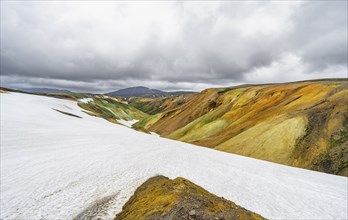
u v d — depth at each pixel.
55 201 17.17
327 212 23.92
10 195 17.83
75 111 119.12
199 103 128.12
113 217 14.91
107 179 22.41
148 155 36.12
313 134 49.22
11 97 100.75
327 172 42.06
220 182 27.42
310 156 46.03
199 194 14.17
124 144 45.16
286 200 25.50
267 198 25.06
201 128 87.75
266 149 51.91
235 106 96.12
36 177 22.16
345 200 28.39
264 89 95.38
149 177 23.14
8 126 46.34
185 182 16.72
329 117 51.00
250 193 25.67
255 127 62.06
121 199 17.73
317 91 68.19
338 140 45.66
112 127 89.12
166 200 12.97
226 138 68.75
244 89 110.94
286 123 54.25
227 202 13.66
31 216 14.87
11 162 26.20
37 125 54.56
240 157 47.91
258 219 12.27
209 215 11.35
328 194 29.84
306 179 35.47
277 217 20.53
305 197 27.53
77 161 28.86
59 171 24.39
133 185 20.77
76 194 18.58
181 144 60.34
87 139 46.50
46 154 31.14
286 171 39.28
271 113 69.00
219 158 42.69
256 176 33.47
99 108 192.88
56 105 114.44
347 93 55.34
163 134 118.62
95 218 14.73
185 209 11.66
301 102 65.31
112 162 29.42
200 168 32.28
